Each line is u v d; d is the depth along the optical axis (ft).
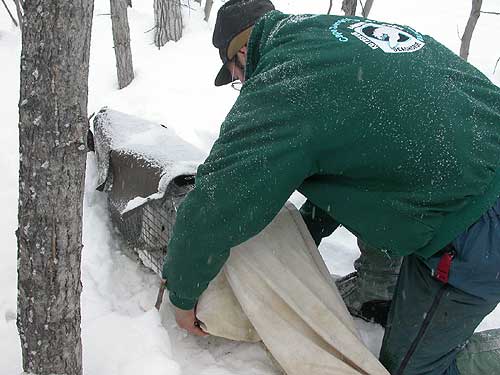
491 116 5.95
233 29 7.12
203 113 16.21
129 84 18.51
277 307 6.81
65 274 5.34
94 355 6.93
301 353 6.73
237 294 6.80
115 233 9.72
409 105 5.50
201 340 7.64
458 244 5.94
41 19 4.49
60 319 5.50
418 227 5.77
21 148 4.93
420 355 6.64
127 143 9.47
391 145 5.50
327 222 7.98
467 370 6.86
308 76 5.59
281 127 5.55
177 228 6.19
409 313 6.56
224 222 5.88
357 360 6.73
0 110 14.94
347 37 5.87
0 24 24.47
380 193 5.75
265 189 5.63
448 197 5.68
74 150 4.94
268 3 7.27
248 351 7.45
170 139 9.68
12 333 7.37
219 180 5.77
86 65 4.80
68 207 5.10
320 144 5.51
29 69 4.66
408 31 6.37
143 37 23.32
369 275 8.09
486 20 28.27
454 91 5.82
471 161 5.67
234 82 8.45
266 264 6.76
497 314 8.49
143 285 8.63
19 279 5.40
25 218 5.11
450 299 6.23
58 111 4.76
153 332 7.16
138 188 8.69
